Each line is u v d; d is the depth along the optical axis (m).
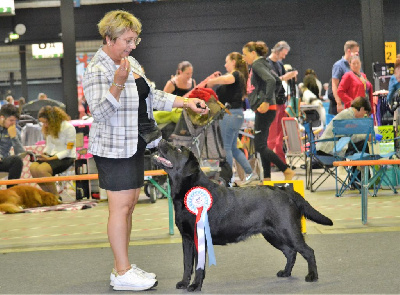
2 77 25.42
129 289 3.91
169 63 20.38
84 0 19.67
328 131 8.94
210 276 4.23
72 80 11.44
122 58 3.82
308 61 20.22
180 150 3.78
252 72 8.89
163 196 9.37
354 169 8.84
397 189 8.96
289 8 20.05
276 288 3.81
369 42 11.34
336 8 20.03
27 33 20.05
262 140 8.97
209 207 3.73
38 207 8.87
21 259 5.14
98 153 3.84
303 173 11.85
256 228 3.84
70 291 3.96
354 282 3.86
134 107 3.84
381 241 5.18
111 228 3.94
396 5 20.12
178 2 20.17
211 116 7.52
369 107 8.88
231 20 20.17
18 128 11.17
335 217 6.62
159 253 5.12
